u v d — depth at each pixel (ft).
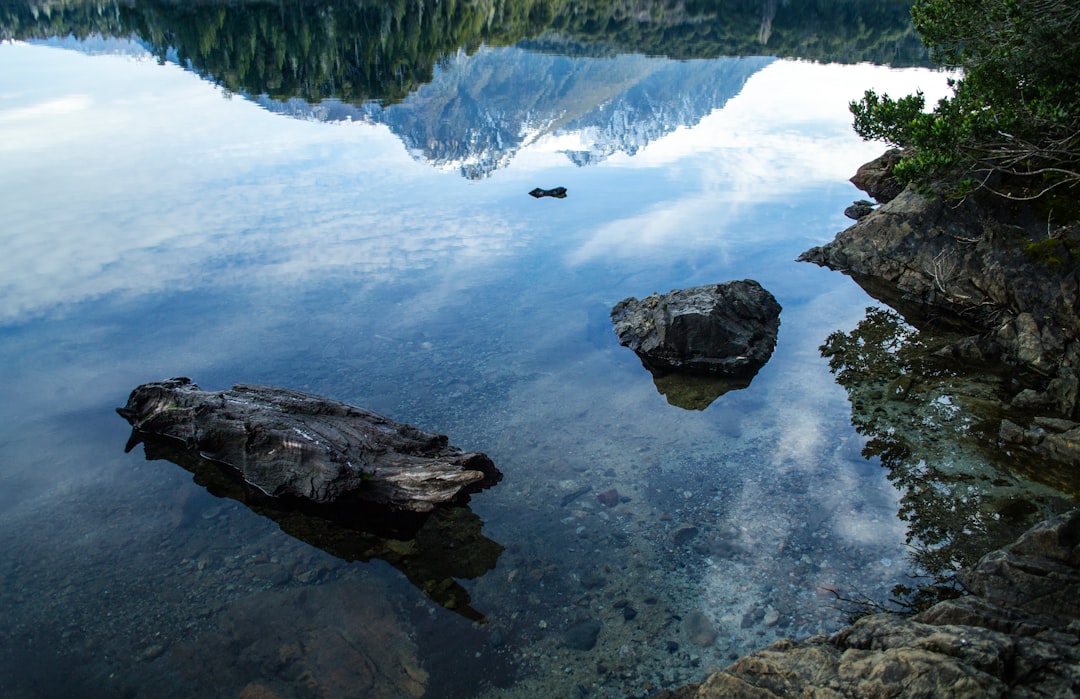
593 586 36.19
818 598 34.73
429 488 41.63
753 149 127.03
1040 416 48.01
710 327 57.11
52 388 55.47
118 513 42.68
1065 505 39.73
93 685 31.24
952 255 67.51
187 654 32.63
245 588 36.63
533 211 95.09
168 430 49.62
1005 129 56.90
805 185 103.91
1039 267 59.88
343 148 131.34
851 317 65.98
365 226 89.81
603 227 88.63
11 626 34.47
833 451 46.26
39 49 313.53
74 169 115.34
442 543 39.70
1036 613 30.17
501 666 31.65
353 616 34.60
